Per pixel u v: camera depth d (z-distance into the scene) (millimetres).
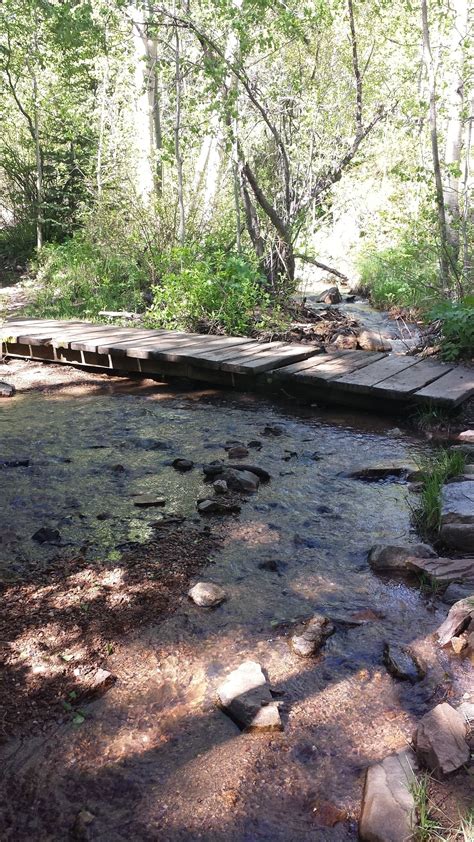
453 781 2145
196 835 1998
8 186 20031
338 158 12508
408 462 4871
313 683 2633
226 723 2441
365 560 3541
